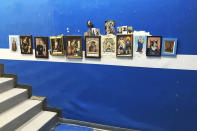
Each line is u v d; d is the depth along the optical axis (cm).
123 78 222
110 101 233
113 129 237
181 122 207
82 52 234
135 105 223
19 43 265
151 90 213
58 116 262
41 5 241
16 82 278
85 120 251
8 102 225
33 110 240
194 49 190
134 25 205
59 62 248
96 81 235
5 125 187
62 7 231
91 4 217
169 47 196
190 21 186
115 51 219
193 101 199
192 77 196
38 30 250
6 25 266
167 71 203
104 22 216
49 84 260
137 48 209
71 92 251
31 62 264
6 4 258
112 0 208
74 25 230
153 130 221
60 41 237
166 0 190
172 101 207
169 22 193
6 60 278
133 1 201
